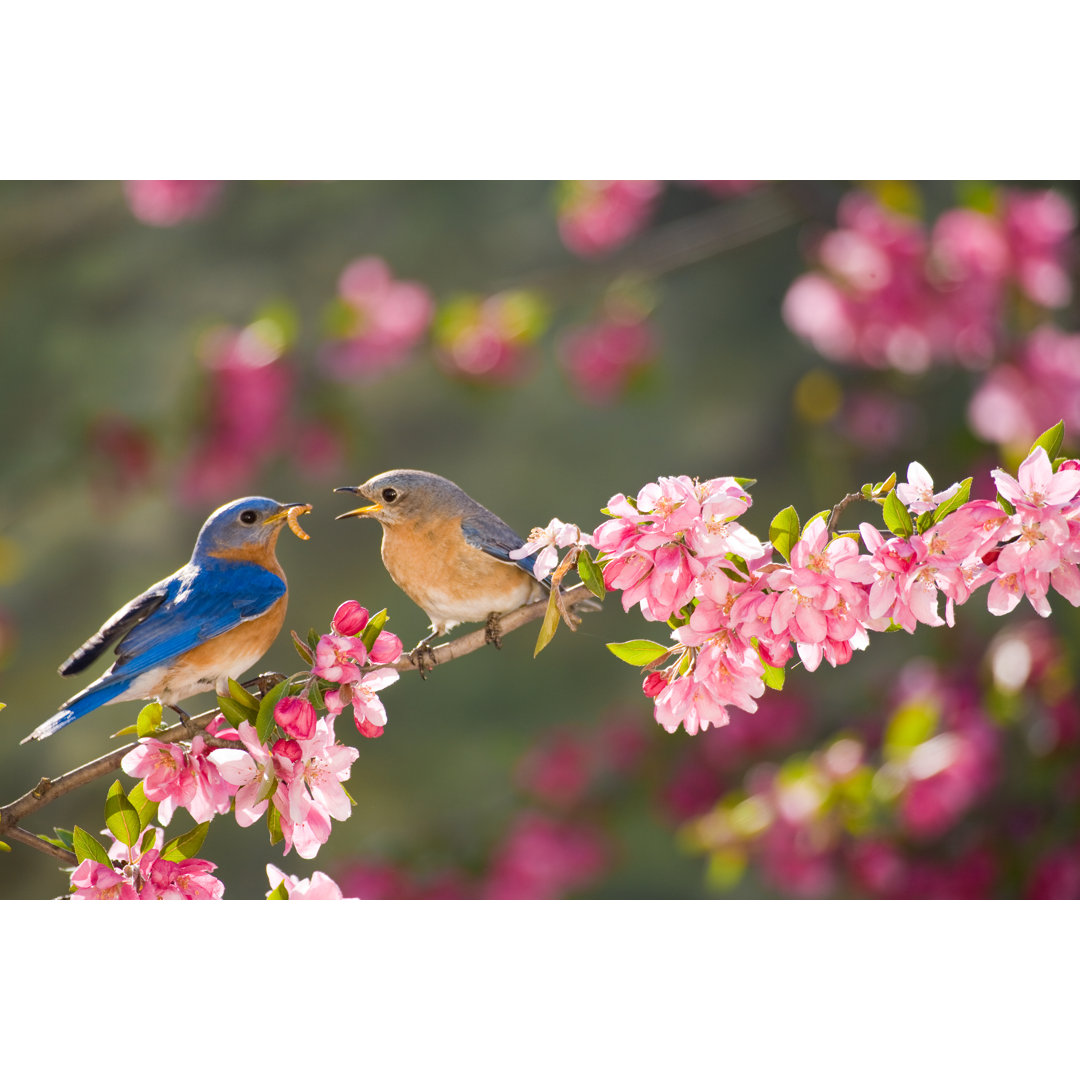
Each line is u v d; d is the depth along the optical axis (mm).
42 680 19594
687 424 21812
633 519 5445
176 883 5785
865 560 5266
